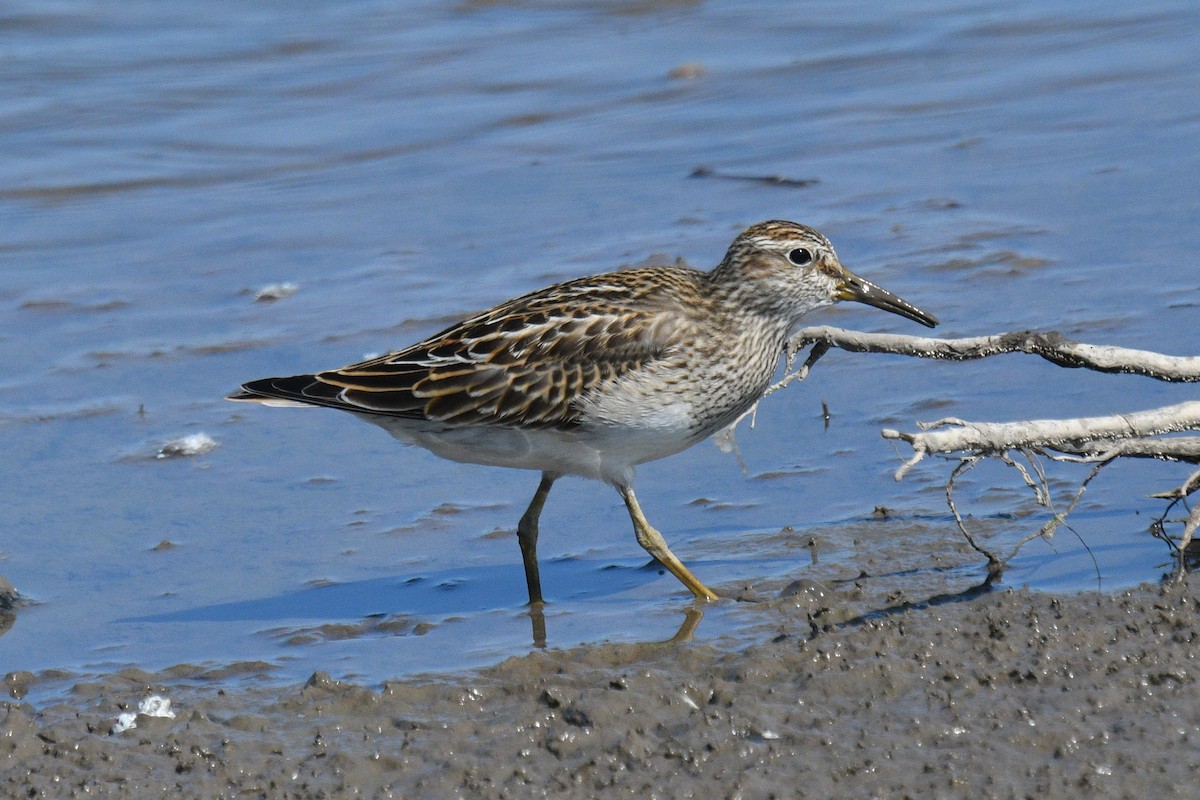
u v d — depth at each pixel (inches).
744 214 736.3
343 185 807.1
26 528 498.0
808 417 549.3
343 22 1013.8
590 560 466.9
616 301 450.9
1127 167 743.1
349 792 329.1
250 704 374.6
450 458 467.8
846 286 473.1
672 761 330.0
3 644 424.8
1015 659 365.1
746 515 486.6
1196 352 548.4
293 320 658.2
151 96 906.7
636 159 821.2
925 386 560.7
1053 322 585.6
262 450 553.9
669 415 448.8
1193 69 864.9
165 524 499.8
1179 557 424.2
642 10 1031.6
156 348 637.9
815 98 890.1
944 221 703.7
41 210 786.8
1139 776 316.5
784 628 400.5
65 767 344.8
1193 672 353.7
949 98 871.1
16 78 922.1
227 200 793.6
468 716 361.1
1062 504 470.0
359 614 436.1
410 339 631.8
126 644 421.4
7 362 630.5
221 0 1039.0
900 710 346.9
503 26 1012.5
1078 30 955.3
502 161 829.2
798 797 316.2
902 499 485.7
